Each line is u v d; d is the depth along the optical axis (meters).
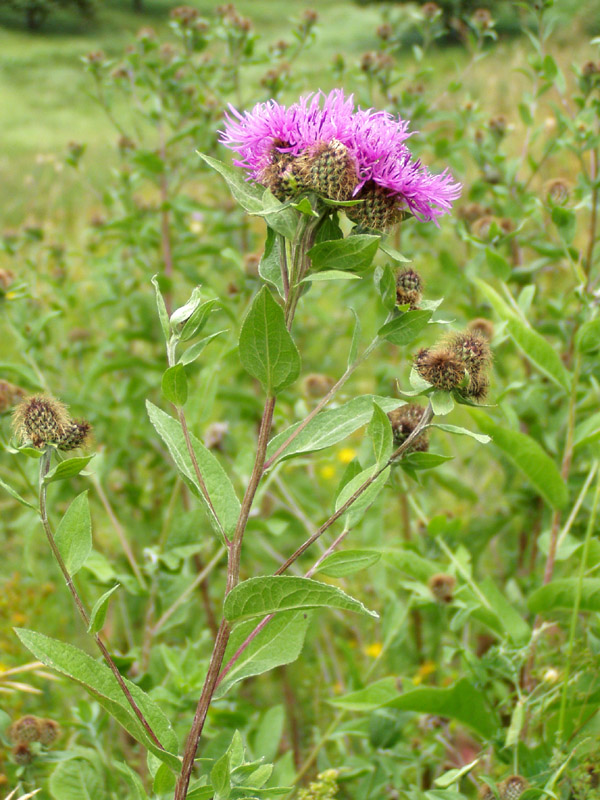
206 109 5.04
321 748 3.65
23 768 2.79
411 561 3.24
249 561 4.82
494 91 9.02
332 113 2.11
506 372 4.43
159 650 3.52
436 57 19.36
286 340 1.87
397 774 3.06
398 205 2.10
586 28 13.41
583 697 2.89
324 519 4.57
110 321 5.49
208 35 5.09
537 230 5.18
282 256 2.07
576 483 3.91
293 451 2.12
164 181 5.05
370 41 24.19
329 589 1.76
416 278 2.19
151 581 3.86
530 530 4.31
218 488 2.19
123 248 5.40
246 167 2.11
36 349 4.70
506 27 15.39
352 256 1.92
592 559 3.13
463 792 3.26
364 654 4.32
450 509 5.00
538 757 2.82
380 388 4.77
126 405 4.91
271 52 5.29
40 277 5.26
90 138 18.47
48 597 4.50
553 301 4.23
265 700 4.17
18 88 27.61
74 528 2.10
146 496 5.18
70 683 3.56
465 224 4.50
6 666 3.90
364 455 2.85
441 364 2.10
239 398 4.56
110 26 39.91
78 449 2.11
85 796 2.75
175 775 2.12
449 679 3.93
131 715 1.90
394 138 2.11
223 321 5.14
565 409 3.92
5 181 13.11
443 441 5.08
